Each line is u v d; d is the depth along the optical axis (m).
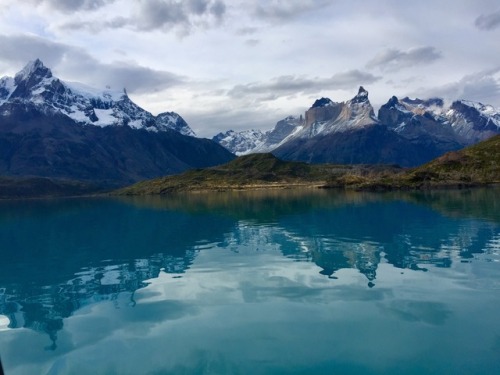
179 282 36.09
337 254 44.06
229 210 105.12
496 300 27.73
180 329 25.48
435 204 93.88
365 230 59.53
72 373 20.89
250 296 31.06
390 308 27.08
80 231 76.50
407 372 19.36
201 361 21.34
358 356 21.05
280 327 24.98
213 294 32.06
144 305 30.28
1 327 27.20
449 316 25.31
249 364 20.83
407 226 61.31
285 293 31.36
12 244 63.22
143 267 42.81
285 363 20.78
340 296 29.98
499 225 58.25
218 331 24.88
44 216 118.38
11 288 36.72
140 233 69.19
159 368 20.91
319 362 20.69
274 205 115.19
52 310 30.19
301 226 67.31
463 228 56.88
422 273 34.88
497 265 36.47
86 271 42.28
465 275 33.72
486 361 19.95
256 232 63.16
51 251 55.34
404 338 22.69
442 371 19.27
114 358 22.16
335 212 87.12
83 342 24.34
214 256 46.47
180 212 107.44
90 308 30.27
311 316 26.42
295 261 41.84
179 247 53.50
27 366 21.80
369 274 35.41
